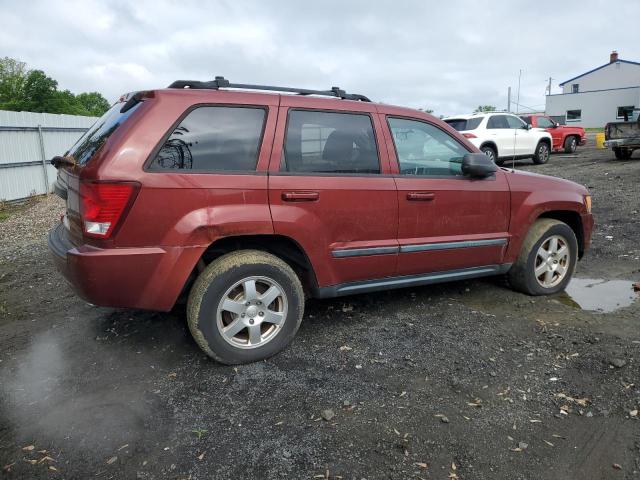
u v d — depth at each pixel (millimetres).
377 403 2896
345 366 3334
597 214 8164
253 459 2443
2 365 3518
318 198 3484
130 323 4133
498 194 4305
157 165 3037
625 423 2688
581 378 3131
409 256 3928
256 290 3400
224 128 3287
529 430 2648
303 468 2379
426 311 4289
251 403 2918
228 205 3193
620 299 4582
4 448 2580
